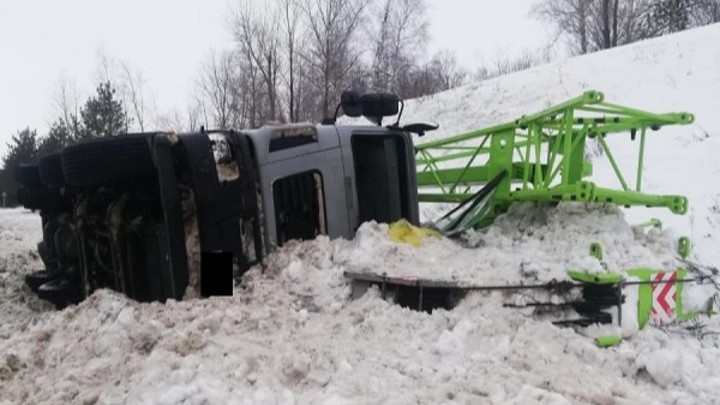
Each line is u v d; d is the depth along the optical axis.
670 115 6.26
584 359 4.40
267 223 5.35
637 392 3.98
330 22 28.59
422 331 4.43
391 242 5.42
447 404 3.55
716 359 4.74
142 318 4.42
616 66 19.66
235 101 31.89
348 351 4.12
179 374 3.64
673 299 5.28
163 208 4.80
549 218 5.88
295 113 28.33
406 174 6.49
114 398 3.56
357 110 6.48
